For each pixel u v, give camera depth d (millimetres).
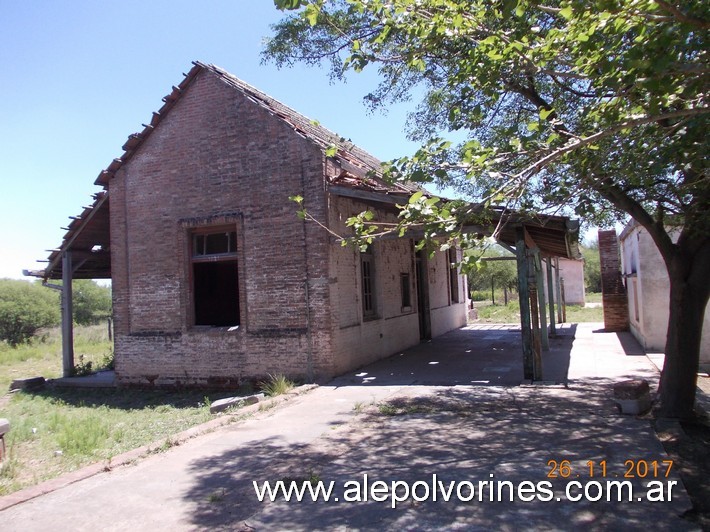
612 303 18234
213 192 11727
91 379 13602
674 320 7000
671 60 3561
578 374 10477
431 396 8898
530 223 8141
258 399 9453
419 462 5746
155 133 12359
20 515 4914
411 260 16094
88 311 39844
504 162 5523
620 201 7156
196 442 7027
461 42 6637
